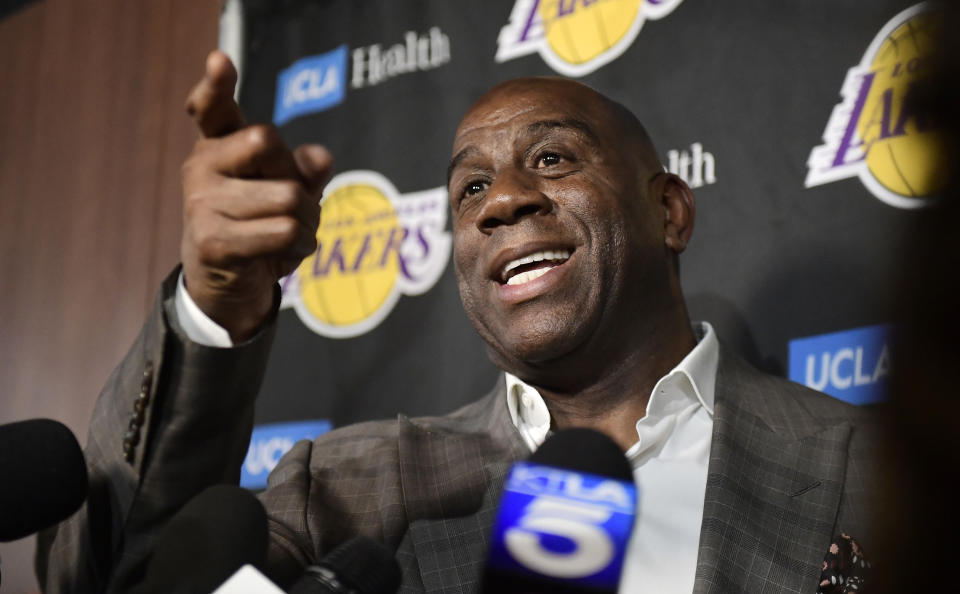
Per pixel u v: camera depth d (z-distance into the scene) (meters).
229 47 2.50
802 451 1.35
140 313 2.51
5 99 2.95
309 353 2.27
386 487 1.38
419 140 2.26
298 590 0.67
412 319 2.18
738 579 1.20
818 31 1.87
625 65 2.05
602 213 1.43
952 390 0.27
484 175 1.52
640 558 1.30
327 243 2.31
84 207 2.69
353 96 2.36
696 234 1.93
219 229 0.82
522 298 1.40
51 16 2.93
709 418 1.46
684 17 2.01
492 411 1.53
